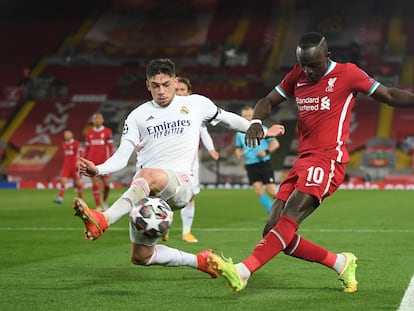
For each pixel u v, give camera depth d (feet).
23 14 422.41
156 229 52.47
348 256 59.26
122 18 422.41
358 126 329.11
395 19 398.21
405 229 118.11
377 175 306.55
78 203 49.52
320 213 154.61
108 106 355.36
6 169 321.52
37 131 340.18
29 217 143.84
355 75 56.54
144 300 55.11
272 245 54.29
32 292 58.65
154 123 57.88
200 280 64.64
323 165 56.08
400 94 56.08
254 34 397.80
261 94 354.95
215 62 379.96
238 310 51.19
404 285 62.08
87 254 84.69
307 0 414.62
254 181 132.57
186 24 412.16
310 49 55.42
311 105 57.41
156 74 57.00
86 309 51.65
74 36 406.82
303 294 57.72
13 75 378.53
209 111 59.88
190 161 58.70
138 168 59.82
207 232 113.91
